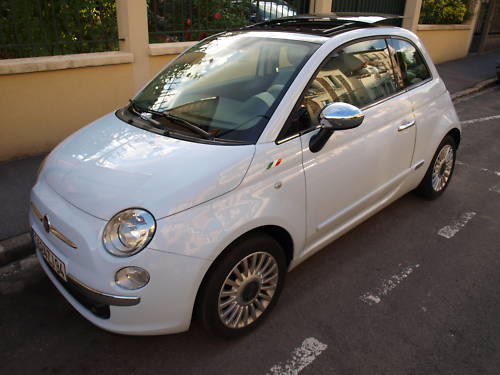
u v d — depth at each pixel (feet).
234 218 7.70
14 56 17.48
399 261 11.66
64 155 9.23
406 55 12.47
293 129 8.86
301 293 10.32
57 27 18.13
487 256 12.00
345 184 10.09
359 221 11.32
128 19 17.65
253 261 8.44
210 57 11.05
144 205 7.27
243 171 7.99
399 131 11.46
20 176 14.97
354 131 10.04
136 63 18.43
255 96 9.29
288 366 8.34
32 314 9.55
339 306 9.95
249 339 8.94
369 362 8.46
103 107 18.07
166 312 7.47
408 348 8.82
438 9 38.09
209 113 9.34
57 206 8.00
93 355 8.54
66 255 7.72
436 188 14.65
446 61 40.45
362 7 30.60
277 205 8.42
